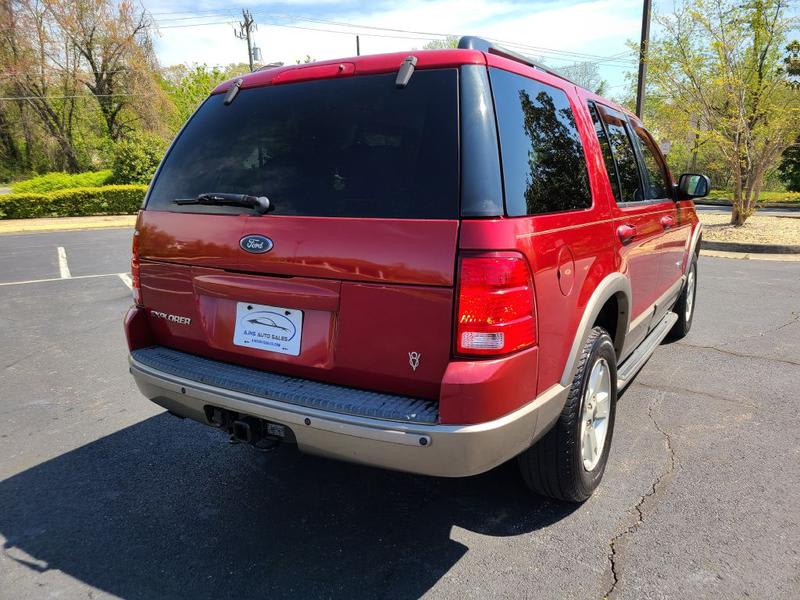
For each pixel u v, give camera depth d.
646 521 2.69
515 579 2.34
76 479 3.20
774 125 12.52
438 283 2.01
